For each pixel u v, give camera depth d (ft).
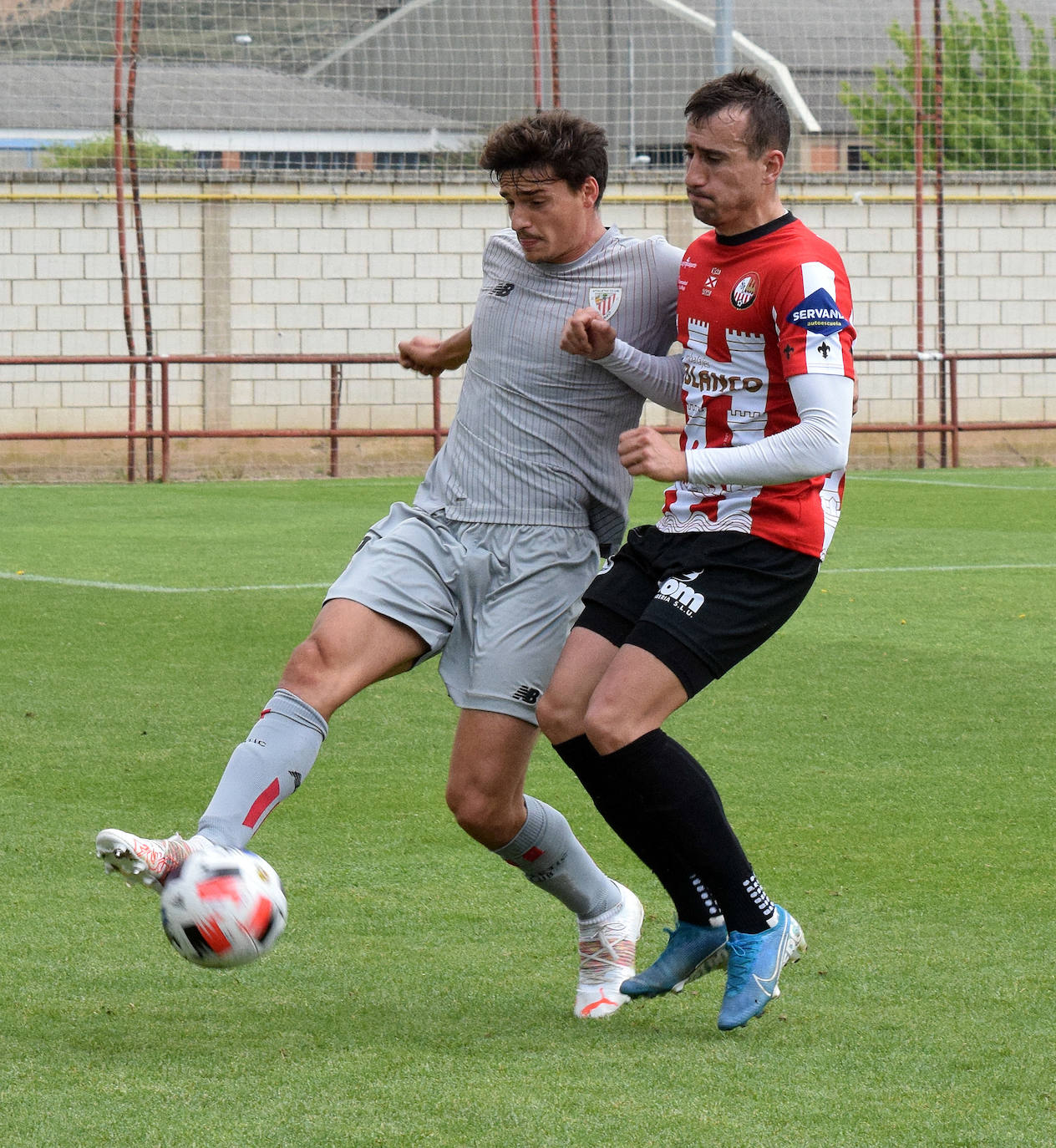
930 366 181.57
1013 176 182.39
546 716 32.30
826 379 30.14
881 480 160.76
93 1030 30.25
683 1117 25.77
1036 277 183.93
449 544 33.63
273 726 30.91
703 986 33.99
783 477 30.25
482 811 33.01
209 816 29.89
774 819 46.62
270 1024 30.68
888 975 33.63
